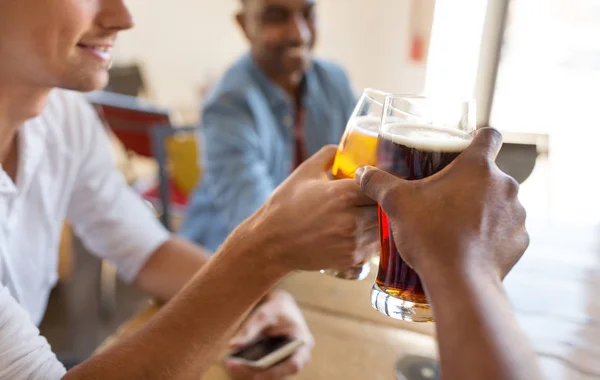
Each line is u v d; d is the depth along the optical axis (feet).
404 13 9.12
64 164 2.95
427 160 1.55
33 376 1.76
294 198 1.78
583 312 2.62
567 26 8.10
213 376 2.18
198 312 1.83
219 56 12.01
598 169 6.86
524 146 3.73
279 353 2.23
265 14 4.59
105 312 6.35
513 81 8.50
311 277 3.05
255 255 1.81
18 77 2.19
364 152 1.78
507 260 1.26
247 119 4.47
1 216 2.47
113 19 2.15
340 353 2.32
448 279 1.16
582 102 8.27
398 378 2.16
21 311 1.86
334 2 9.66
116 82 9.72
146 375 1.76
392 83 9.69
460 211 1.26
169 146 5.76
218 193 4.38
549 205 5.65
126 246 3.11
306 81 5.16
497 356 1.02
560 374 2.10
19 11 1.95
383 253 1.69
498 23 8.23
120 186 3.34
